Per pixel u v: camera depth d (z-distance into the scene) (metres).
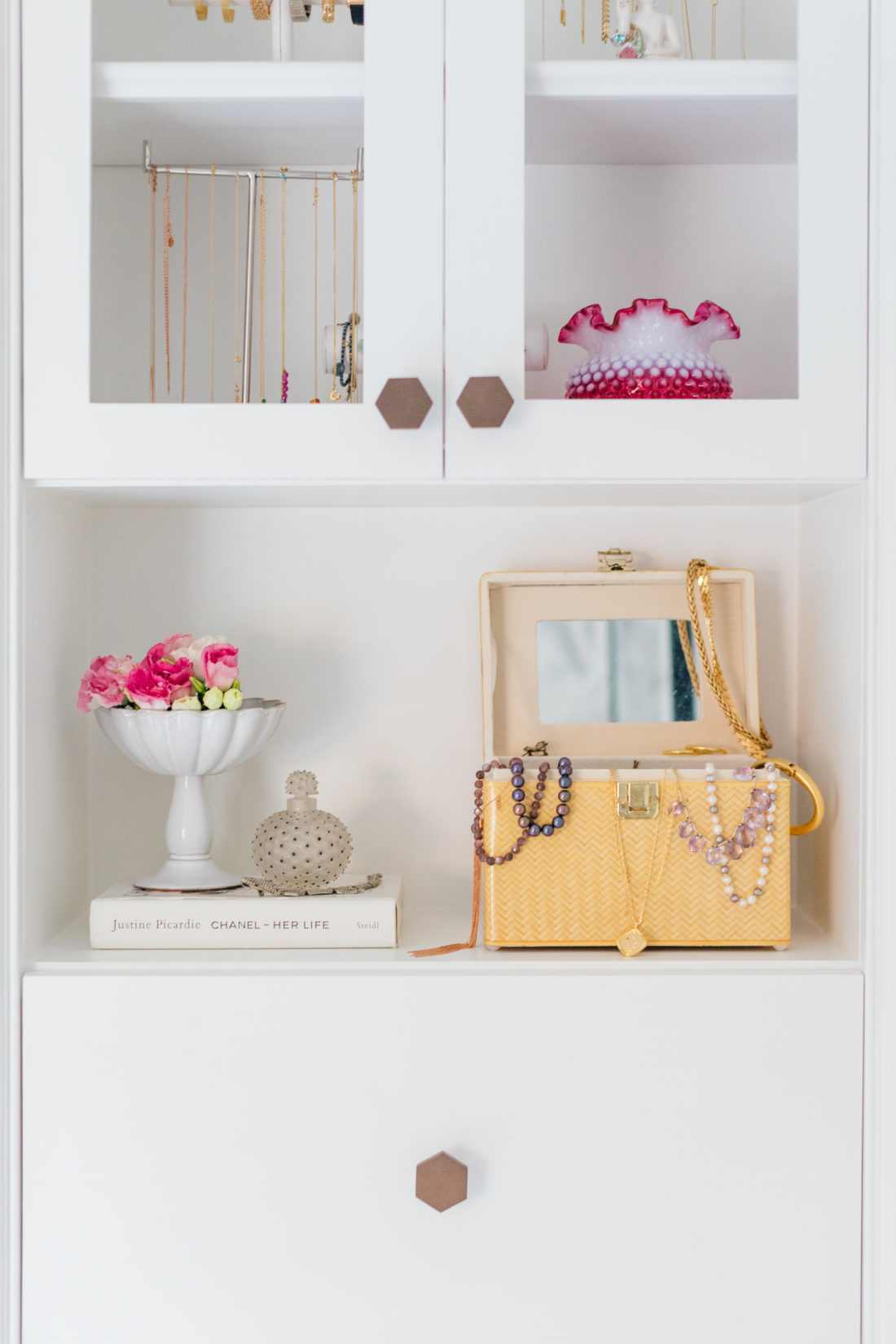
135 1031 0.89
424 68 0.88
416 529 1.13
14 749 0.89
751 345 1.11
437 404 0.89
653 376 0.93
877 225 0.87
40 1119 0.89
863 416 0.89
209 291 1.10
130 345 1.10
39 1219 0.89
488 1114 0.89
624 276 1.11
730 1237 0.90
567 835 0.93
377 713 1.14
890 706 0.87
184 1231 0.89
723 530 1.13
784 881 0.93
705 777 0.92
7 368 0.88
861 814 0.91
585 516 1.13
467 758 1.14
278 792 1.14
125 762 1.14
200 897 0.96
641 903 0.92
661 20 0.94
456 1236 0.90
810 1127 0.89
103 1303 0.89
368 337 0.89
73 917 1.07
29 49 0.88
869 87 0.88
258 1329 0.90
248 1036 0.89
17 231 0.88
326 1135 0.89
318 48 1.10
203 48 1.09
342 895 0.97
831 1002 0.89
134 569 1.13
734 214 1.10
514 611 1.08
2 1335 0.88
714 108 0.94
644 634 1.08
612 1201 0.89
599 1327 0.90
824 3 0.88
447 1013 0.89
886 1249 0.87
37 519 0.94
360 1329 0.90
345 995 0.89
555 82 0.91
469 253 0.88
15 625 0.89
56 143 0.88
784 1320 0.90
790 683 1.14
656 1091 0.89
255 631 1.14
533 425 0.89
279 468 0.89
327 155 1.04
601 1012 0.89
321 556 1.14
